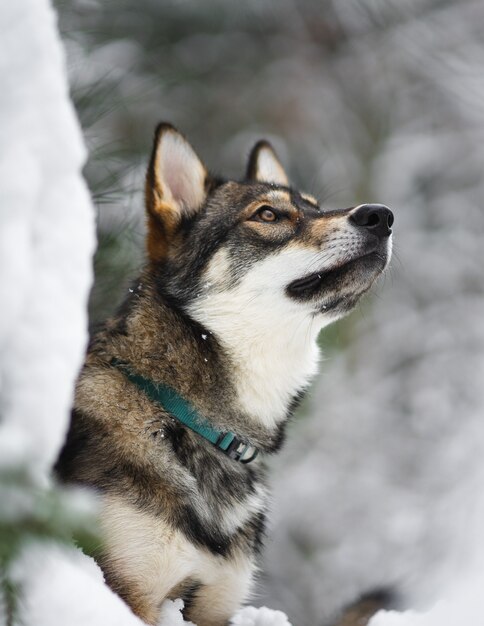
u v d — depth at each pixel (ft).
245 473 20.02
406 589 22.38
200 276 21.09
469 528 43.88
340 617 21.70
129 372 19.13
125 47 40.24
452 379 61.16
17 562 8.93
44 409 8.92
